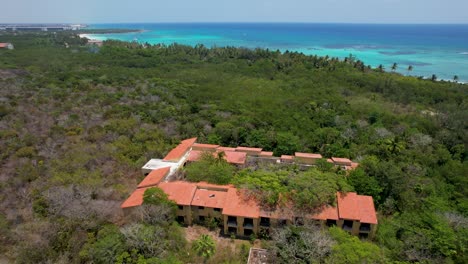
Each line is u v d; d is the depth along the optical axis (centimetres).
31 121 5509
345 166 4322
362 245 2684
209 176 3756
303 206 3206
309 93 8531
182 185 3559
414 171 4272
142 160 4456
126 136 5184
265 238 3198
